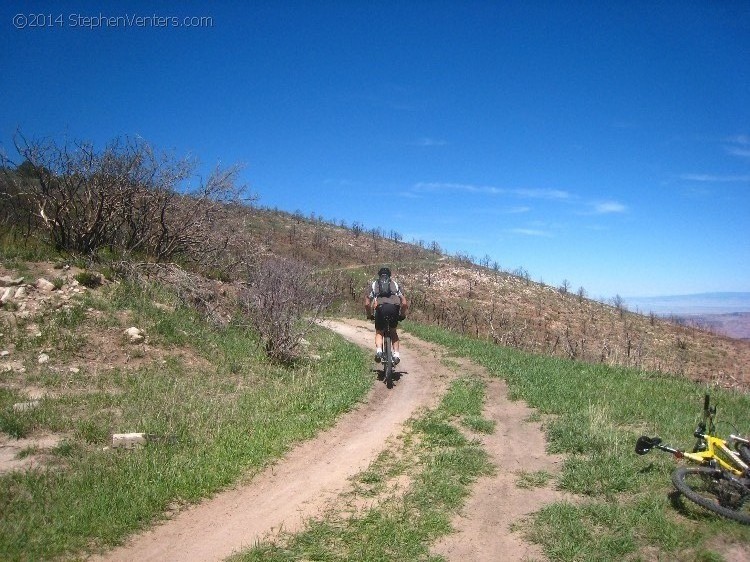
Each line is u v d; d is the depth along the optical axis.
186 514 4.73
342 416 7.73
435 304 42.62
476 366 11.55
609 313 52.19
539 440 6.61
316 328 14.80
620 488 4.94
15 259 10.73
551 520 4.38
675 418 7.12
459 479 5.39
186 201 13.02
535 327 40.78
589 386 9.12
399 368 11.50
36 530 4.15
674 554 3.86
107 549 4.11
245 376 9.11
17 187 11.77
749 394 9.51
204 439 6.12
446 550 4.11
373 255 60.94
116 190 11.77
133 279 11.12
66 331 8.92
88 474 5.00
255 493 5.18
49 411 6.40
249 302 11.04
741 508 4.28
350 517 4.63
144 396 7.31
